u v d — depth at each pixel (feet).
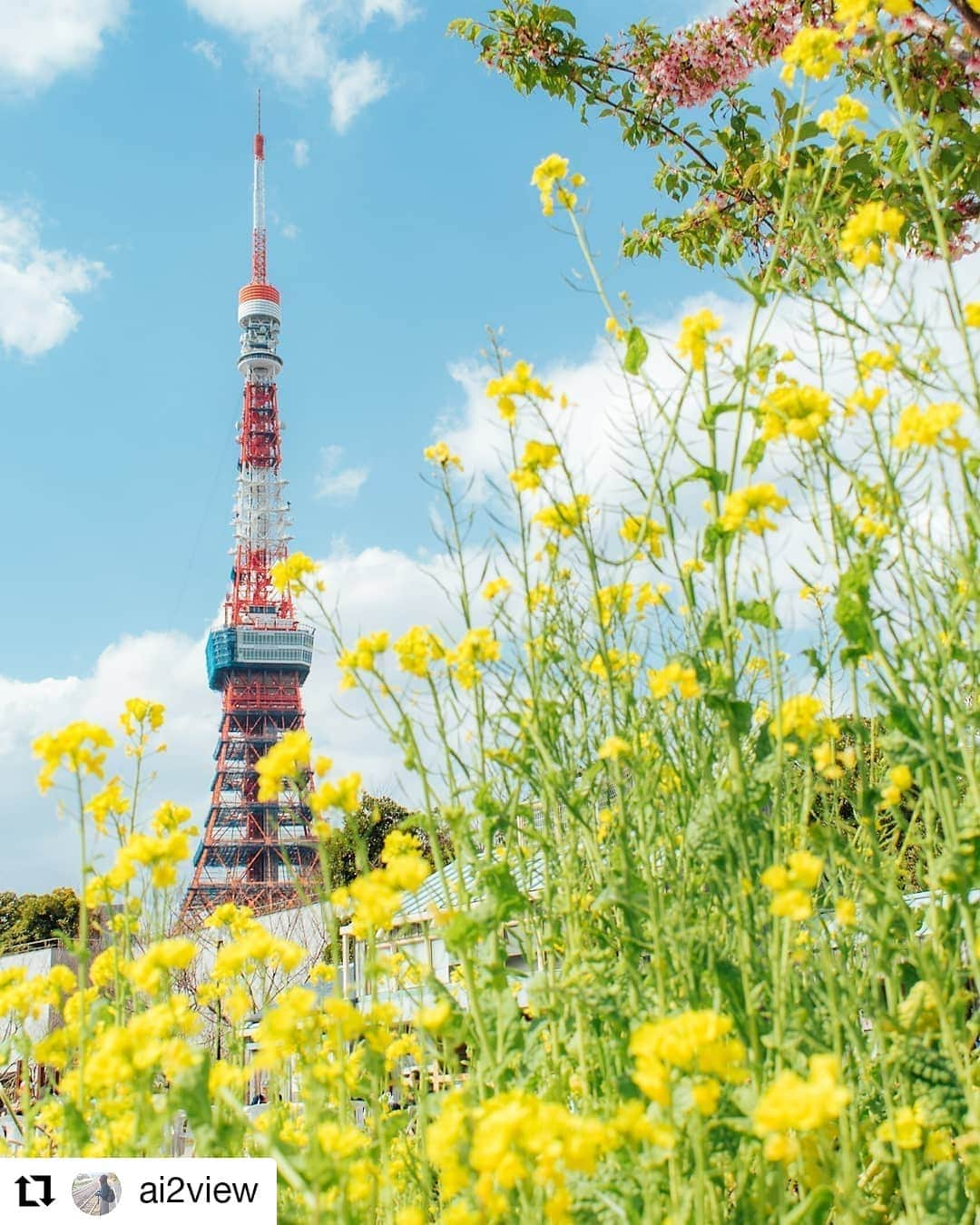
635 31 19.30
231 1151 5.78
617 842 7.54
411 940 8.89
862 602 6.63
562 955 8.20
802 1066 5.87
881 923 6.61
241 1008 8.93
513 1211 5.29
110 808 7.88
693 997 6.36
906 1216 5.94
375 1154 6.29
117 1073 5.63
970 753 6.38
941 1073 6.23
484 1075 6.35
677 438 7.45
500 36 19.49
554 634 8.63
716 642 6.92
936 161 13.37
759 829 7.09
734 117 18.15
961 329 6.84
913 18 13.48
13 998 7.86
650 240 19.45
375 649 7.40
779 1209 5.28
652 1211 5.11
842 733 8.55
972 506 6.55
